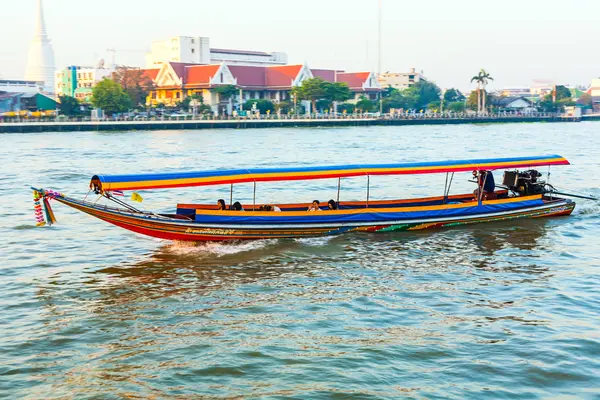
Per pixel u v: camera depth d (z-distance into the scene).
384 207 25.55
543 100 195.38
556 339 15.20
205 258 22.05
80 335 15.71
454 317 16.66
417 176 45.19
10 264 21.77
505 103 185.50
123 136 96.50
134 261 21.94
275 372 13.77
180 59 179.38
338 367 13.96
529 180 28.62
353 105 160.25
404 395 12.85
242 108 150.12
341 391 13.02
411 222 25.58
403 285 19.27
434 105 188.25
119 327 16.19
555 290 18.70
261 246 23.34
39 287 19.30
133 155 62.66
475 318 16.58
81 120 116.56
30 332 15.88
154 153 64.94
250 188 39.84
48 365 14.13
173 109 140.75
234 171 23.38
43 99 133.38
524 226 26.73
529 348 14.75
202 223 22.59
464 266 21.20
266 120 127.44
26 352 14.76
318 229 24.30
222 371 13.84
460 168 26.19
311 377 13.55
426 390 13.02
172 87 149.88
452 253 22.75
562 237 25.08
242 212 23.11
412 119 149.75
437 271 20.66
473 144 81.62
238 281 19.70
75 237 25.55
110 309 17.44
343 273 20.45
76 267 21.36
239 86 151.88
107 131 110.50
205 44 183.38
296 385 13.25
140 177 22.02
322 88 145.38
